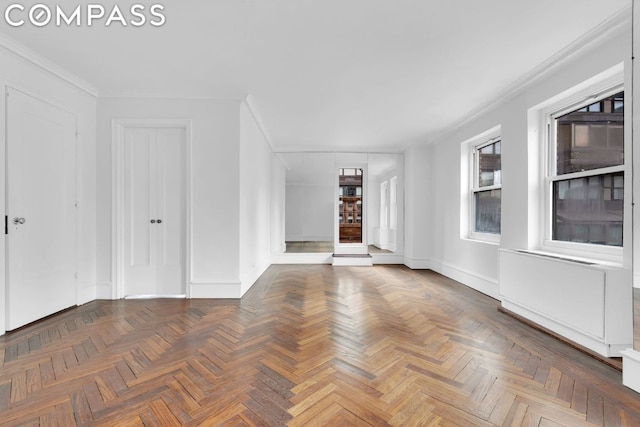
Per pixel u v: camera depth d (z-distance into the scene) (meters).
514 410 1.57
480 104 3.91
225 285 3.70
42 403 1.61
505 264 3.19
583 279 2.28
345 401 1.64
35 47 2.65
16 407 1.57
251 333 2.58
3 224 2.59
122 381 1.83
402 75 3.12
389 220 7.21
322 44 2.57
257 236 4.96
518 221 3.37
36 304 2.89
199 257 3.69
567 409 1.58
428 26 2.31
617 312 2.12
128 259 3.72
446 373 1.94
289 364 2.04
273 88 3.47
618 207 2.46
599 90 2.56
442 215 5.37
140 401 1.63
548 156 3.15
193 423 1.46
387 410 1.57
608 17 2.19
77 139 3.37
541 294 2.70
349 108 4.11
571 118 2.92
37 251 2.91
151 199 3.74
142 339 2.45
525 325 2.82
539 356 2.18
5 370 1.96
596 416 1.53
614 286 2.12
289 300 3.62
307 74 3.12
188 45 2.60
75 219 3.34
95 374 1.91
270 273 5.41
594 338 2.19
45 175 2.99
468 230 4.69
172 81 3.31
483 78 3.18
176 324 2.79
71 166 3.29
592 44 2.41
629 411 1.57
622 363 1.98
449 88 3.43
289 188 8.23
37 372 1.93
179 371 1.95
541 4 2.06
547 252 3.03
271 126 4.96
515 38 2.46
